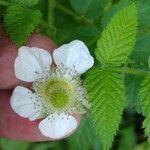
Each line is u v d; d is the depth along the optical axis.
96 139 0.10
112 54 0.07
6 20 0.07
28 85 0.08
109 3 0.09
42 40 0.08
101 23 0.08
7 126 0.09
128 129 0.12
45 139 0.09
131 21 0.07
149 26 0.09
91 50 0.08
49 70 0.07
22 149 0.12
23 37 0.07
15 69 0.07
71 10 0.09
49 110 0.08
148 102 0.07
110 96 0.07
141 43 0.08
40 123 0.08
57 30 0.09
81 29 0.09
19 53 0.07
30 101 0.07
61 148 0.12
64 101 0.07
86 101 0.07
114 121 0.06
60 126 0.08
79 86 0.07
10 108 0.09
